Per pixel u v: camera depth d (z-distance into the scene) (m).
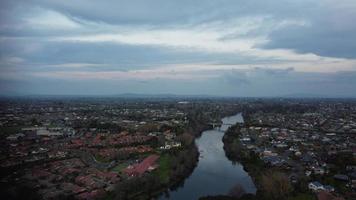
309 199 171.12
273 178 188.75
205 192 199.25
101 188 187.38
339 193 179.88
